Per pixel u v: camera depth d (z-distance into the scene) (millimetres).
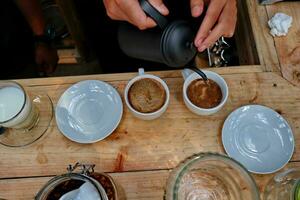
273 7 891
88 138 757
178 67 768
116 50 1324
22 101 766
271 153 737
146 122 774
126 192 711
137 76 786
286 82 807
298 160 734
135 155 745
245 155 738
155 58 712
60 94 813
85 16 1316
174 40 663
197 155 595
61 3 1210
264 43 851
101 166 735
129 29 719
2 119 753
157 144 754
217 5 729
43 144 760
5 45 1299
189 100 762
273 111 765
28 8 1340
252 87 803
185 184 638
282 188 664
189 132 763
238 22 966
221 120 774
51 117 788
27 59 1414
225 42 994
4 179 729
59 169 736
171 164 735
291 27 860
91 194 543
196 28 730
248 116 771
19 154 751
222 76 815
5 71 1363
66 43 1588
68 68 1670
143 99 764
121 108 777
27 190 719
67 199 543
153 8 656
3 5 1304
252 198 567
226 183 639
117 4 695
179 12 872
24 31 1391
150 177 724
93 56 1607
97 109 790
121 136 763
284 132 750
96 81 808
